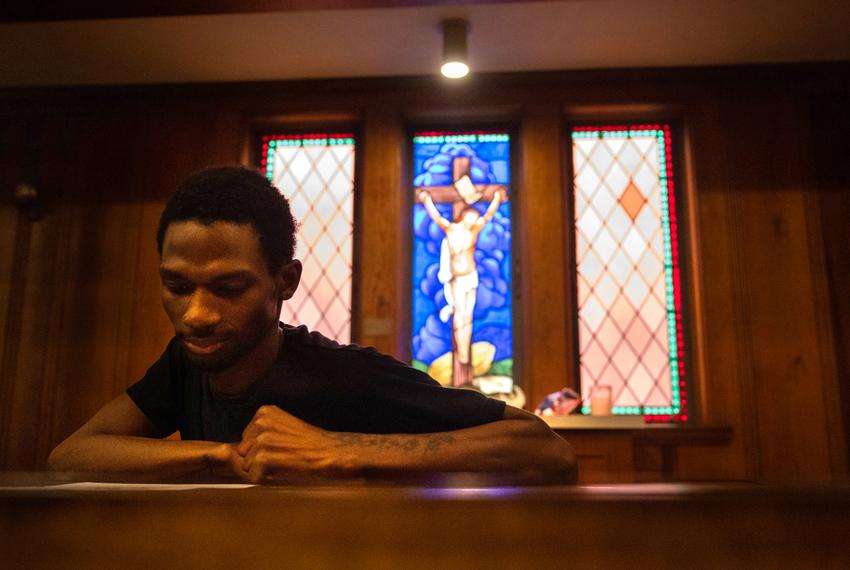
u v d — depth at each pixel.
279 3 2.92
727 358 3.28
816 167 3.42
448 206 3.57
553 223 3.42
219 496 0.25
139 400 1.06
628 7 3.03
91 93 3.67
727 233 3.38
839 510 0.24
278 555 0.24
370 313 3.38
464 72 3.11
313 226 3.59
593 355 3.38
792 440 3.20
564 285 3.35
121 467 0.90
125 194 3.62
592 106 3.52
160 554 0.25
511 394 3.33
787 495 0.25
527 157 3.50
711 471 3.17
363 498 0.25
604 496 0.25
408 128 3.68
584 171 3.57
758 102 3.48
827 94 3.47
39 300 3.55
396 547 0.24
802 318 3.30
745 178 3.42
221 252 0.78
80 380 3.46
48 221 3.62
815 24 3.14
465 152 3.64
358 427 0.98
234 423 0.98
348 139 3.69
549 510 0.24
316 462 0.85
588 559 0.24
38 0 2.91
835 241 3.37
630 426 2.87
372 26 3.16
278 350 0.95
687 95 3.49
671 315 3.42
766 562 0.24
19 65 3.48
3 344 3.50
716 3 3.00
